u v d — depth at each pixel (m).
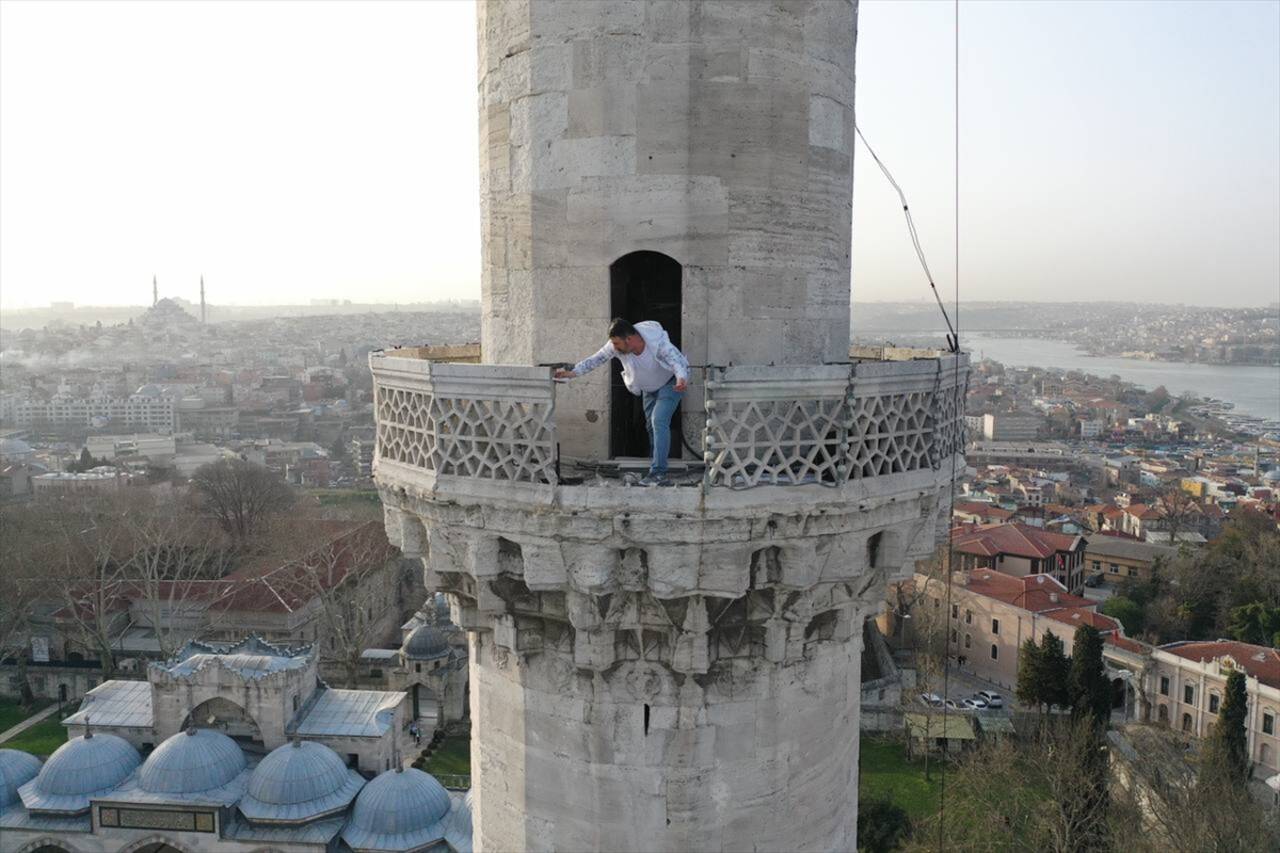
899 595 96.81
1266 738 71.94
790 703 13.09
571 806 13.16
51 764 50.34
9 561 85.50
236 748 51.88
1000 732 66.12
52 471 181.00
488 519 11.87
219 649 59.09
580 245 12.14
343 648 79.44
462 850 47.75
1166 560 115.94
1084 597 121.25
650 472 11.70
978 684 94.25
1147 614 101.88
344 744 54.00
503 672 13.77
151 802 48.16
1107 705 71.25
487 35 12.90
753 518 11.09
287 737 54.16
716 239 11.82
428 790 49.94
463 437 11.69
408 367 12.31
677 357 11.26
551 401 11.09
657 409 11.59
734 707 12.74
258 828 48.41
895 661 92.00
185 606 88.88
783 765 13.15
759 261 11.98
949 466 13.26
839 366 11.00
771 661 12.62
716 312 11.90
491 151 12.95
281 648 61.31
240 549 112.00
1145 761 57.47
